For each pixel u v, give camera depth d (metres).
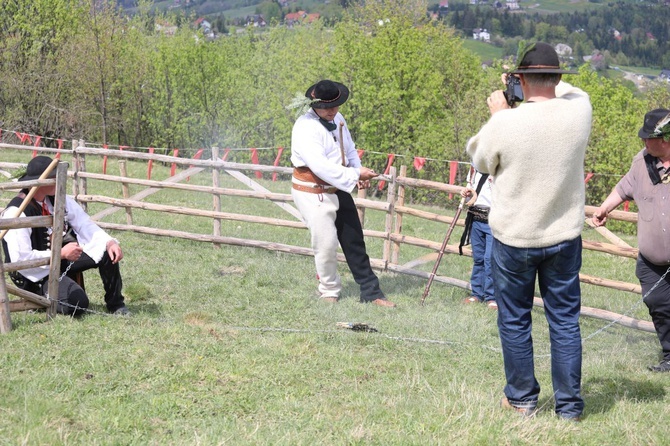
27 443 3.79
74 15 33.84
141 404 4.46
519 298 4.37
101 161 23.59
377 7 34.41
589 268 11.66
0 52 32.16
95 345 5.45
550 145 4.02
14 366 4.92
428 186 8.30
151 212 12.98
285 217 14.38
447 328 6.63
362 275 7.41
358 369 5.34
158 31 40.22
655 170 5.64
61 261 6.20
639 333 7.23
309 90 7.25
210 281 8.02
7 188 5.68
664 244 5.59
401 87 27.84
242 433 4.10
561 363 4.39
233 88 34.88
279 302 7.32
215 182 9.76
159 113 35.88
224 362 5.27
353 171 7.12
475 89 30.55
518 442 4.09
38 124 33.47
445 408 4.51
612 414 4.61
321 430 4.25
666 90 30.48
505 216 4.18
